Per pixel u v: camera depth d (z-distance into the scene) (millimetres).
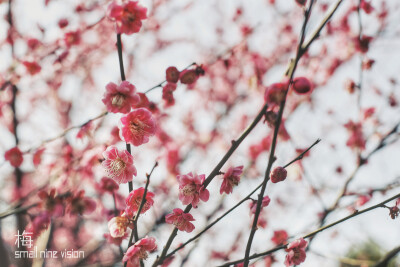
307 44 1681
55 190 2443
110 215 2924
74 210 2438
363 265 2947
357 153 3594
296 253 1912
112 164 1938
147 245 1881
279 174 1844
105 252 5074
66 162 3619
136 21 1893
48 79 5320
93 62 5508
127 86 1893
